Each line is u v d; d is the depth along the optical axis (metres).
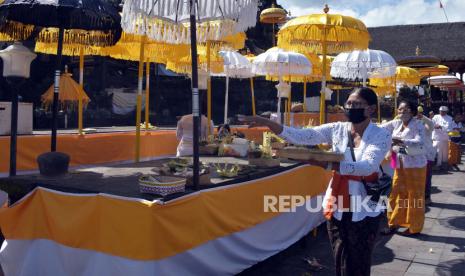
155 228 3.13
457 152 13.71
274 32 21.69
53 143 4.82
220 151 5.99
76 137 8.02
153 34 5.28
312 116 14.23
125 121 18.56
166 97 22.59
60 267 3.70
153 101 21.52
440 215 7.62
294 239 5.13
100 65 19.25
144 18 4.51
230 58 9.19
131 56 8.03
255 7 4.45
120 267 3.26
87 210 3.51
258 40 23.52
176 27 5.29
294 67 8.98
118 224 3.30
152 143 9.68
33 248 3.87
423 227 6.75
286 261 5.16
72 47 7.51
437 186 10.59
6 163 7.10
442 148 13.23
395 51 30.17
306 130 3.24
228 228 3.87
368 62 9.29
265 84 23.44
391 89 14.27
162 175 3.71
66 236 3.62
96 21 5.36
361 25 6.19
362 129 3.12
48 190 3.84
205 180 3.80
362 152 3.03
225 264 3.93
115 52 7.88
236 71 9.95
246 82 23.20
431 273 4.87
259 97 23.52
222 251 3.88
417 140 6.04
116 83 20.69
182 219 3.34
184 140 6.87
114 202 3.33
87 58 19.00
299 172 5.21
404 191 6.25
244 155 5.95
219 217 3.73
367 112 3.06
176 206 3.28
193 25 3.63
